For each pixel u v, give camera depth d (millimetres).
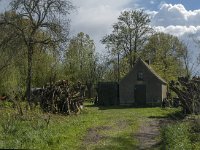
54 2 47250
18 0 46344
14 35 46969
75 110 40844
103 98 63281
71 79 75000
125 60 77438
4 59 45844
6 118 25953
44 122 27391
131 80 64000
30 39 47312
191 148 20578
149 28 76875
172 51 81875
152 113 44125
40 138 21891
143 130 29328
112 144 23562
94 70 83438
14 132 22219
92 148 22266
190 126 25984
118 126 31359
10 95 33000
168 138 22719
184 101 38594
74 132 26656
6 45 46531
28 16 47375
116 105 62875
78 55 79688
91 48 83500
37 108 34750
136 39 76500
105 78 84812
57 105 38656
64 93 39531
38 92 40844
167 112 44938
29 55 47531
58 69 62562
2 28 47031
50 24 47688
